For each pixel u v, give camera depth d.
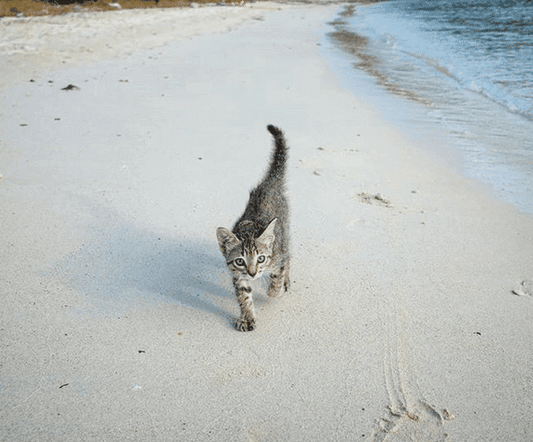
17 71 1.93
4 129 1.27
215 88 1.79
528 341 0.58
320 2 7.55
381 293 0.68
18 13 3.53
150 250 0.77
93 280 0.69
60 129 1.29
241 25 3.93
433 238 0.81
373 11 5.95
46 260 0.73
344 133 1.33
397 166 1.11
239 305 0.62
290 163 1.11
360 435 0.46
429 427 0.47
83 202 0.91
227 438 0.46
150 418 0.48
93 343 0.57
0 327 0.59
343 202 0.93
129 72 2.01
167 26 3.53
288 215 0.73
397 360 0.56
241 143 1.23
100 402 0.49
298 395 0.51
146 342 0.58
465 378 0.53
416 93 1.80
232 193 0.96
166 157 1.13
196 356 0.56
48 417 0.47
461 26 3.73
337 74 2.11
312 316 0.64
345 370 0.54
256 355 0.56
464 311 0.64
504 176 1.05
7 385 0.51
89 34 2.93
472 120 1.46
